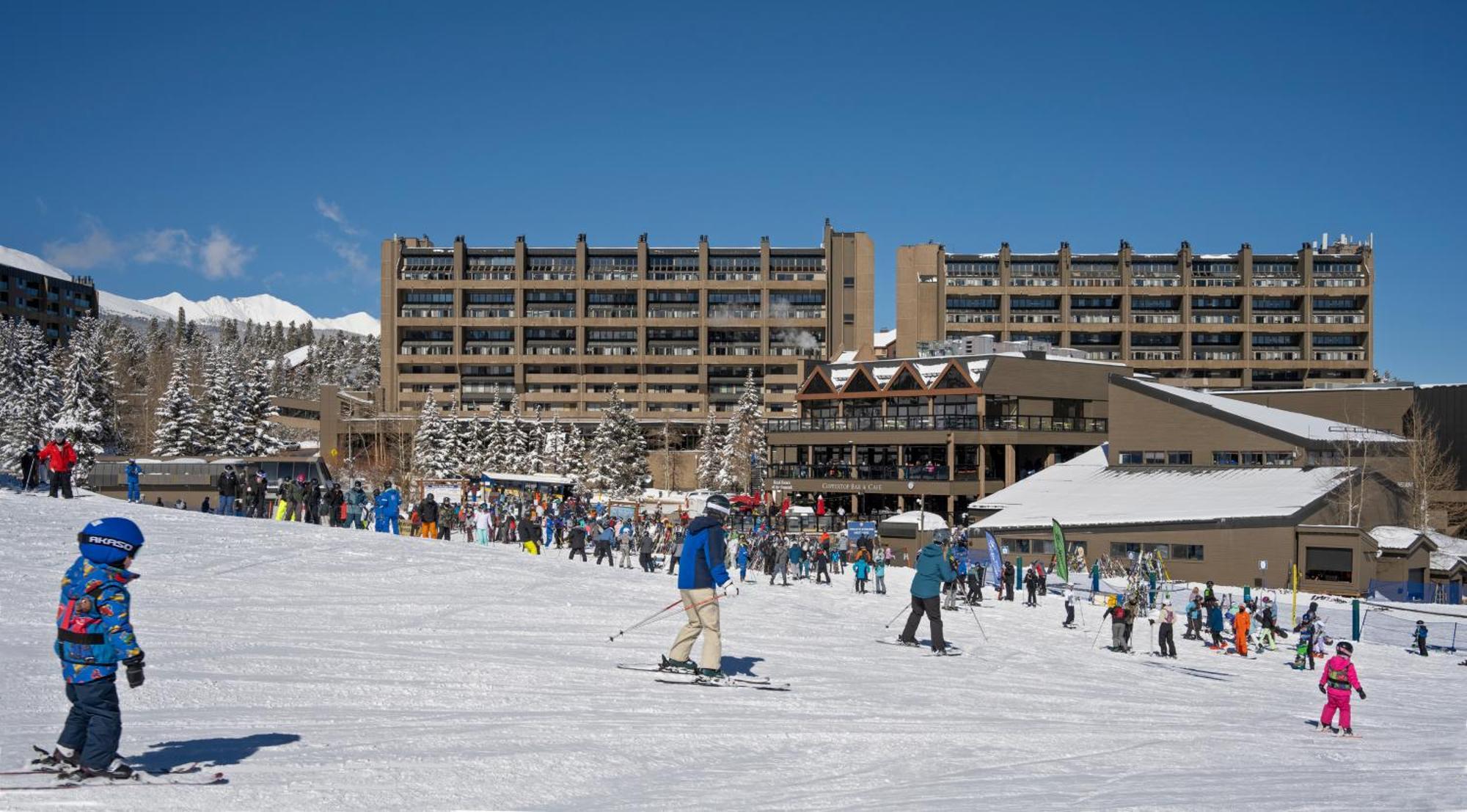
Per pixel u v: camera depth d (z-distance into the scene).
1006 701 16.23
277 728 10.34
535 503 53.69
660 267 143.50
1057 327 136.25
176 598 20.20
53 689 11.07
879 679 17.23
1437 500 77.81
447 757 9.51
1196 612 36.34
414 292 143.12
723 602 28.80
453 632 18.69
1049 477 76.25
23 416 94.56
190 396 97.12
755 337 144.25
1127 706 17.31
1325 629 41.28
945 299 137.88
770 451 101.06
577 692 13.47
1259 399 89.81
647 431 140.50
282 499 47.62
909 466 88.56
